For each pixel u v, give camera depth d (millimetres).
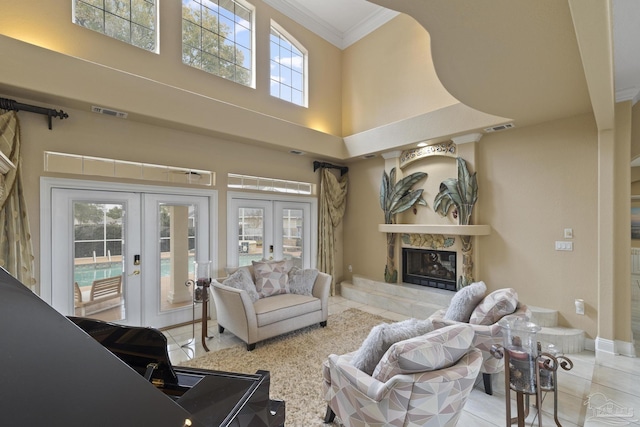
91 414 589
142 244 3844
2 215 2809
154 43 3922
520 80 2646
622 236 3223
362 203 5980
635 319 4312
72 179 3297
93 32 3395
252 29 4934
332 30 6051
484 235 4270
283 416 1554
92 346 726
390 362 1568
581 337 3303
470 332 1798
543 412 2258
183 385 1359
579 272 3479
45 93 2836
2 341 633
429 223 4906
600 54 1827
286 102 5305
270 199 5156
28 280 2963
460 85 2750
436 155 4770
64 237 3297
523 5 1719
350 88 6141
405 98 5188
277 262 4250
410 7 1774
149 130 3801
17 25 2955
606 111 2744
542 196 3754
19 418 531
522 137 3924
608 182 3252
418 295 4746
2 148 2787
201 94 4246
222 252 4516
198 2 4371
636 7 2014
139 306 3816
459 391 1594
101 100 3115
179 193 4113
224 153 4523
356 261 6070
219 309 3793
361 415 1640
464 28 1951
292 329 3652
